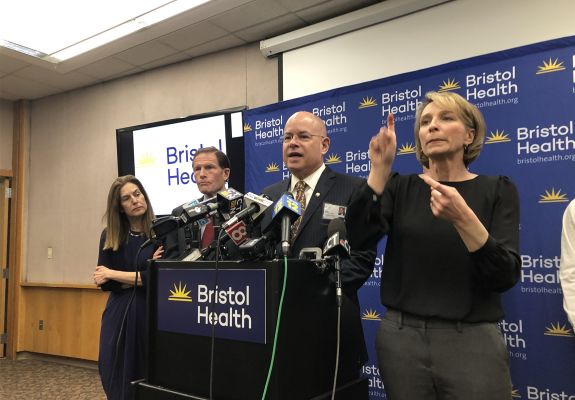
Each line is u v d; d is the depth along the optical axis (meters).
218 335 0.99
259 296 0.94
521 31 2.41
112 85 4.50
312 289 0.99
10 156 5.15
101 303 4.36
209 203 1.28
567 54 2.03
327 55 3.13
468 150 1.23
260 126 3.07
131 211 2.15
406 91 2.46
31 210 5.07
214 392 0.98
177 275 1.08
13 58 3.94
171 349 1.08
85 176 4.67
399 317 1.15
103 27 3.39
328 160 2.70
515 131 2.12
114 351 1.99
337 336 1.00
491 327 1.08
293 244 1.46
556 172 2.01
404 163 2.44
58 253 4.80
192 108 3.94
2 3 3.04
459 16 2.61
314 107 2.80
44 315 4.77
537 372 1.98
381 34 2.90
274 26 3.34
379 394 2.42
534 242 2.03
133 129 3.87
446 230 1.13
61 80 4.51
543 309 1.99
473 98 2.24
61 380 3.95
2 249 5.00
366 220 1.16
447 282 1.10
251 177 3.08
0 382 3.89
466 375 1.04
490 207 1.13
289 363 0.92
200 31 3.42
